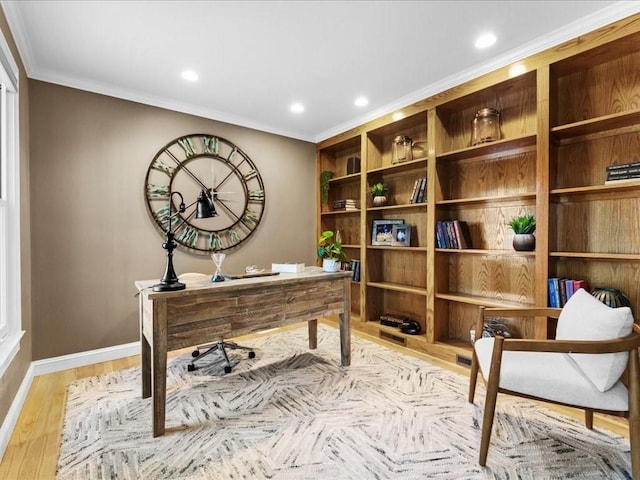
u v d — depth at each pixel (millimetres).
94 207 2773
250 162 3754
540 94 2227
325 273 2598
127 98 2939
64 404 2076
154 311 1765
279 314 2291
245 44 2225
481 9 1884
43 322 2543
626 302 1976
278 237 4027
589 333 1472
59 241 2611
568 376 1477
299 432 1773
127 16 1920
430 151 2961
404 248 3232
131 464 1525
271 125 3893
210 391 2248
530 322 2590
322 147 4281
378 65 2520
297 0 1796
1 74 1868
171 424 1854
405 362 2764
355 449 1631
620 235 2094
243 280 2217
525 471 1478
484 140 2639
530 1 1814
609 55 2062
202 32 2086
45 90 2549
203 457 1576
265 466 1513
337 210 4164
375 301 3742
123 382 2398
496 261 2770
